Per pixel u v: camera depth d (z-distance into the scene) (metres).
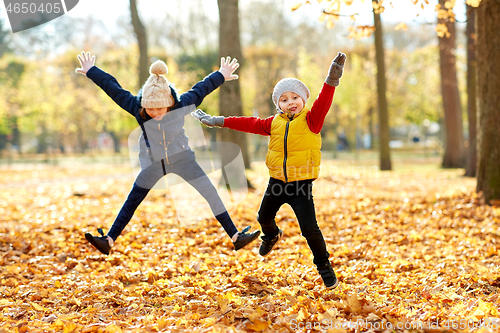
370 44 33.28
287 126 3.21
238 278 3.87
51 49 29.88
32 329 2.82
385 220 6.78
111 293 3.63
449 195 8.36
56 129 40.03
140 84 11.95
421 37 40.50
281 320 2.80
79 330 2.76
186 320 2.89
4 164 29.27
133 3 11.79
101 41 34.44
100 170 22.59
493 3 7.12
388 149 17.69
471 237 5.38
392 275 3.97
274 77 33.19
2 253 4.97
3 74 30.50
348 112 35.69
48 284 3.93
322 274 3.33
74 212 8.34
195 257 4.86
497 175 7.30
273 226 3.55
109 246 3.41
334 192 10.67
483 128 7.46
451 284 3.72
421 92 34.22
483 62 7.37
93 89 33.09
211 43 30.48
